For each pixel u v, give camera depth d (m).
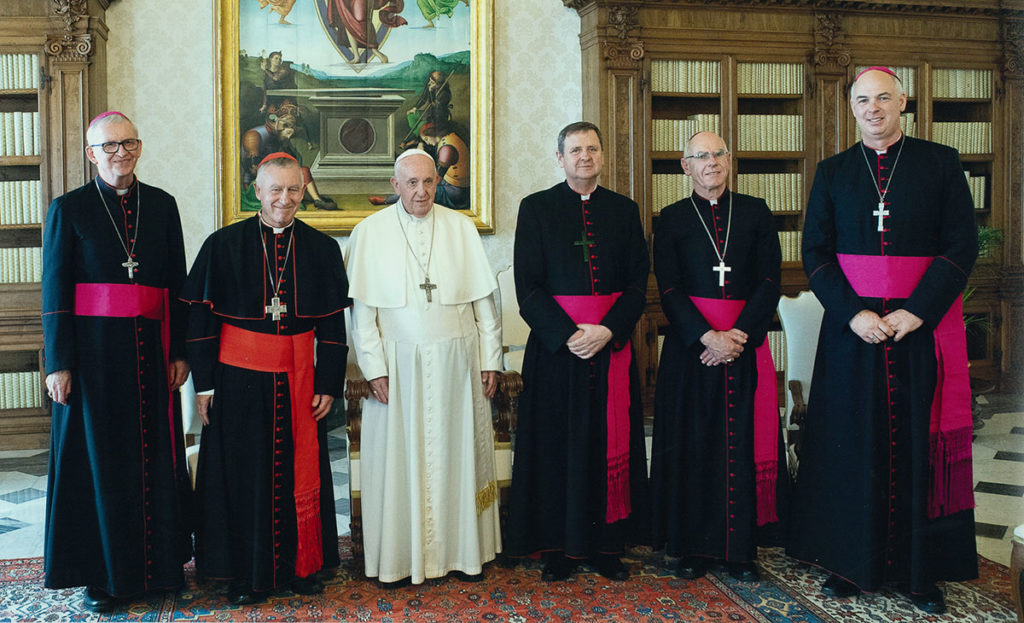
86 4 5.58
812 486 3.27
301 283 3.20
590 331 3.26
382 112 6.30
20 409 5.71
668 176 6.53
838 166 3.25
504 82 6.48
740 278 3.39
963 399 3.07
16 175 5.86
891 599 3.13
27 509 4.36
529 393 3.40
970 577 3.07
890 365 3.05
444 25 6.32
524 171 6.54
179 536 3.12
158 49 6.02
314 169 6.24
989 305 7.06
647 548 3.73
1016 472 4.88
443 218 3.43
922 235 3.09
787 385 3.84
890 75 3.11
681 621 2.94
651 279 6.41
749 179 6.63
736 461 3.32
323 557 3.25
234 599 3.10
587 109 6.48
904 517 3.08
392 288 3.28
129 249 3.07
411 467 3.22
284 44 6.14
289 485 3.16
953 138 7.00
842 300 3.12
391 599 3.15
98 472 2.98
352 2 6.21
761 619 2.95
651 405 6.46
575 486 3.29
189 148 6.09
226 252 3.14
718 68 6.51
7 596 3.18
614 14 6.22
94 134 3.03
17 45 5.57
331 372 3.26
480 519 3.38
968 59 6.94
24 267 5.71
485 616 2.99
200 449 3.14
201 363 3.09
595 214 3.43
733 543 3.30
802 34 6.60
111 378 3.00
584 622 2.94
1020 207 7.12
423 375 3.25
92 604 3.04
